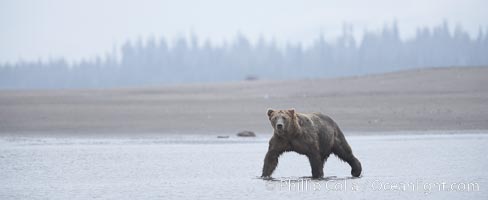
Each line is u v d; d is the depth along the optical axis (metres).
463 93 99.81
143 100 108.81
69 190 41.06
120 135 78.56
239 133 77.12
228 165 51.97
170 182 43.84
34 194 39.81
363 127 82.38
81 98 115.31
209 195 38.62
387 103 95.88
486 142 67.19
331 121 46.09
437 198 37.22
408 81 114.75
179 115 91.44
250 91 123.06
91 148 65.62
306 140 43.16
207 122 86.31
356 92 107.81
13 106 102.25
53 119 89.62
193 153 60.19
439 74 119.06
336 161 55.66
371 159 54.66
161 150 63.22
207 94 120.62
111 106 101.12
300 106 97.12
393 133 78.19
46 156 58.69
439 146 63.78
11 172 49.28
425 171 47.56
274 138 43.44
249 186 41.56
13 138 76.69
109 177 46.66
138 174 47.84
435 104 93.00
